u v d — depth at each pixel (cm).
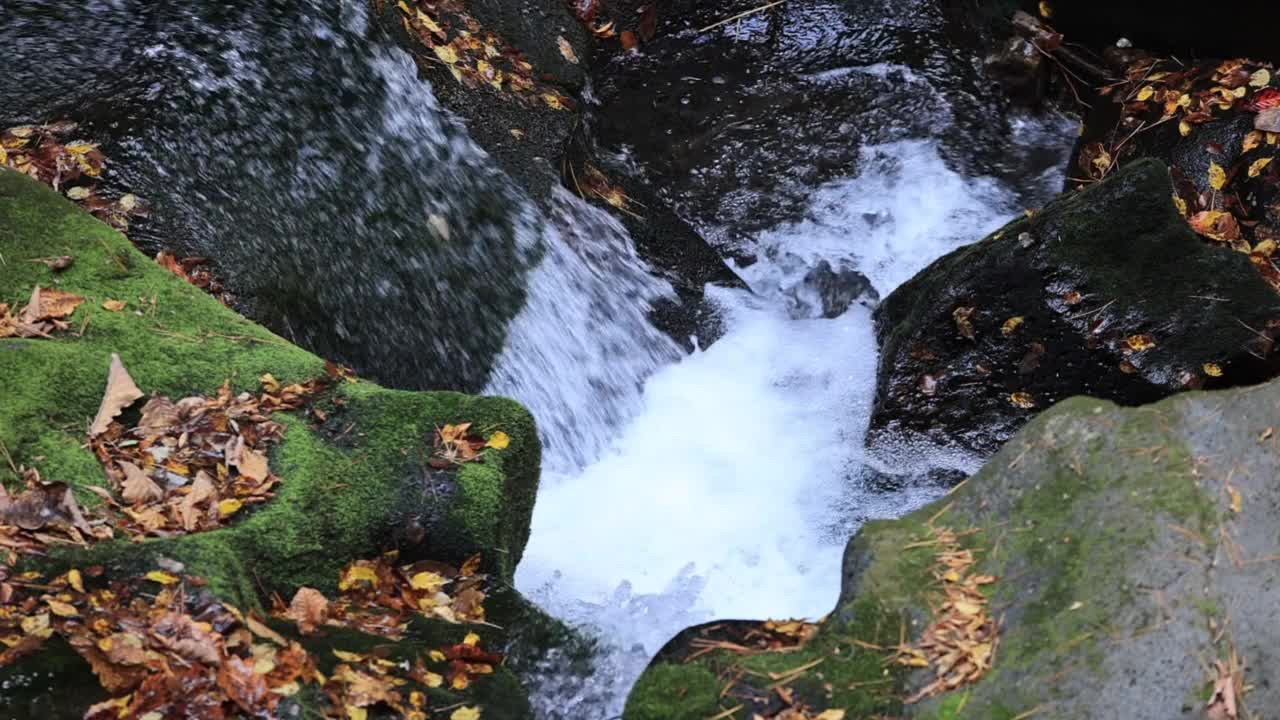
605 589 301
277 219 326
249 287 312
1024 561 217
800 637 224
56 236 283
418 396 272
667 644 227
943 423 335
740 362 375
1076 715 197
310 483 253
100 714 203
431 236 352
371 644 232
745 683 212
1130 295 325
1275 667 196
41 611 214
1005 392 331
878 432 339
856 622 216
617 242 389
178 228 310
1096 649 202
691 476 342
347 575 246
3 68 321
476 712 225
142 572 223
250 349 278
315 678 219
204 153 323
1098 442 224
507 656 245
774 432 354
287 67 346
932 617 214
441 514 253
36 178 303
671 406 364
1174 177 387
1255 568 204
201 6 341
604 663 252
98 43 331
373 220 343
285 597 239
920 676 209
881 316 371
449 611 247
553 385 353
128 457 249
